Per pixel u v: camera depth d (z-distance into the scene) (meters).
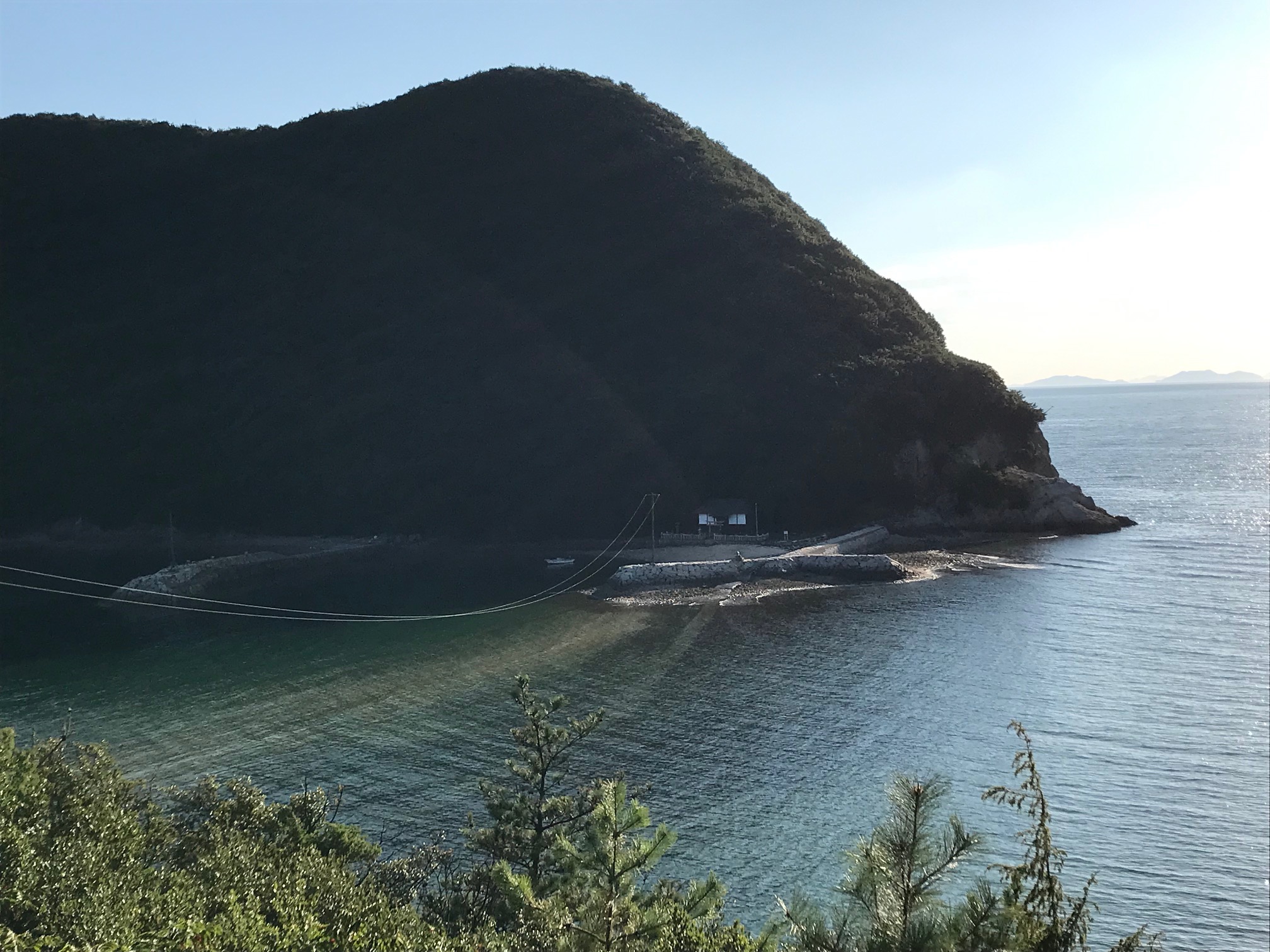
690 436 133.25
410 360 150.88
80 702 63.16
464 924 27.53
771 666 68.69
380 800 47.94
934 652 70.38
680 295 151.62
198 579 102.88
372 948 22.39
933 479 124.75
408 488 133.50
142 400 150.12
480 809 46.75
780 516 122.94
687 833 44.22
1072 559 102.19
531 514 127.81
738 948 18.02
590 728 32.78
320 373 151.38
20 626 85.62
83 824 26.56
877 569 97.62
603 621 83.56
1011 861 38.91
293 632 82.50
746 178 176.75
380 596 97.81
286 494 136.25
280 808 32.94
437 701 62.44
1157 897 37.69
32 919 20.80
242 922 21.23
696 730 56.47
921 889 10.08
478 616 86.88
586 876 17.94
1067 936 9.81
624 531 124.44
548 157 175.50
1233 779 46.69
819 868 41.00
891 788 10.80
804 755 52.44
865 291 152.38
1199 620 75.31
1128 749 50.72
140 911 21.30
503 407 141.00
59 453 144.50
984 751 51.69
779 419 130.75
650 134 179.00
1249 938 35.22
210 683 67.00
